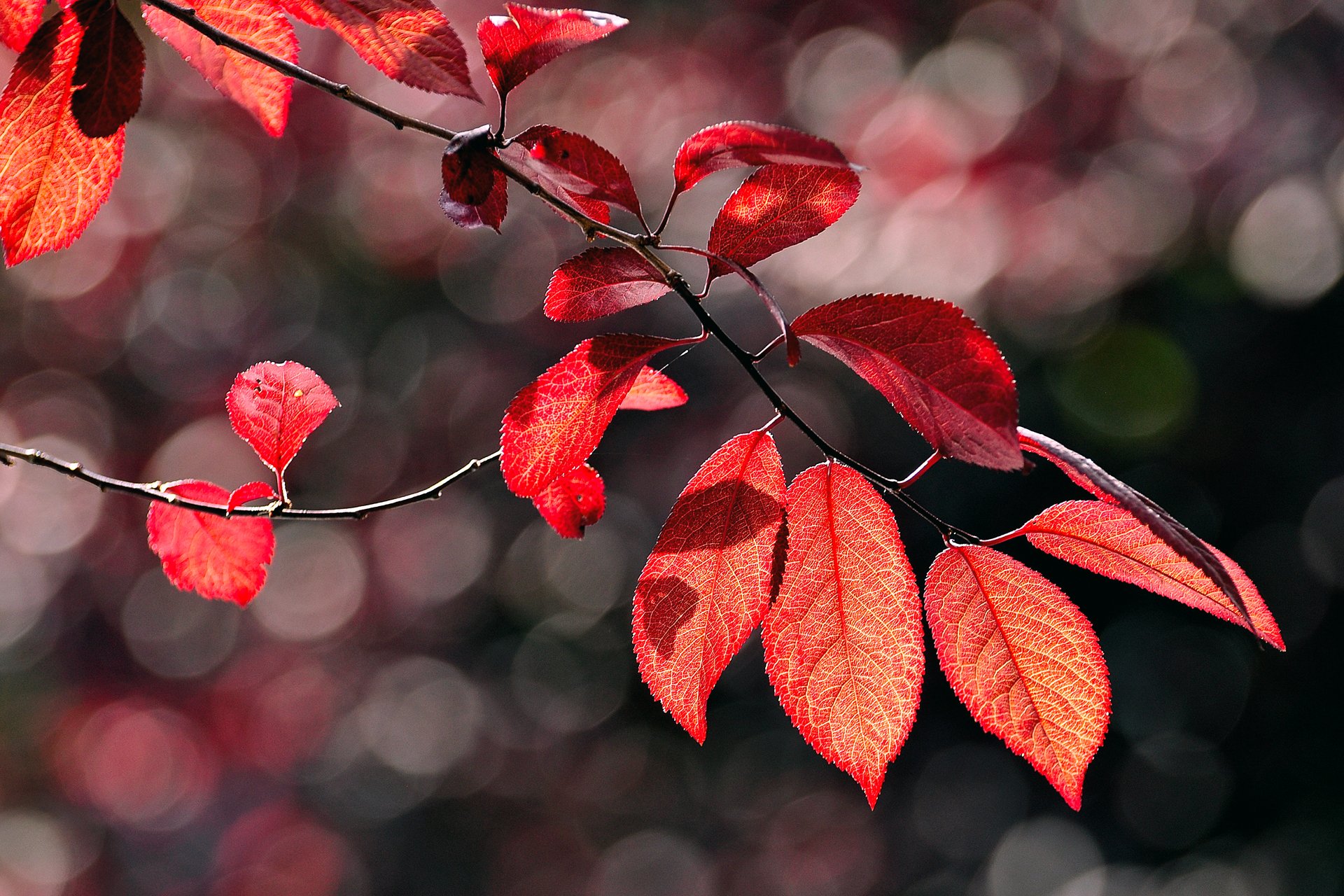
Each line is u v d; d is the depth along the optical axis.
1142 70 6.12
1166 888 6.37
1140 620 6.50
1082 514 1.17
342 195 7.09
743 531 1.17
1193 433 6.03
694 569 1.17
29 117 1.25
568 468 1.18
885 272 5.98
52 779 6.89
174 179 6.95
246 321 7.02
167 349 6.98
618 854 7.23
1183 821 6.51
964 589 1.18
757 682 7.06
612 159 1.10
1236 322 5.99
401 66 1.15
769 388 1.15
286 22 1.40
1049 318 6.01
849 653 1.18
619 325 6.69
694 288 6.43
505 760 7.37
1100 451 6.04
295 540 7.27
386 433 7.13
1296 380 5.95
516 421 1.14
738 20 7.06
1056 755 1.19
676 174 1.09
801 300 6.22
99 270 6.82
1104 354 6.01
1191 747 6.52
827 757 1.19
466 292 7.08
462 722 7.42
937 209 6.10
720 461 1.16
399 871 7.19
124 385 6.96
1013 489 5.98
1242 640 6.39
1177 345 6.00
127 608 7.00
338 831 7.25
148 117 6.82
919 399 1.06
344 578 7.38
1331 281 5.77
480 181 1.12
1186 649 6.52
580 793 7.35
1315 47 5.98
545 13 1.10
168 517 1.53
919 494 6.08
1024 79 6.30
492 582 7.21
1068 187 6.09
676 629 1.18
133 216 6.83
